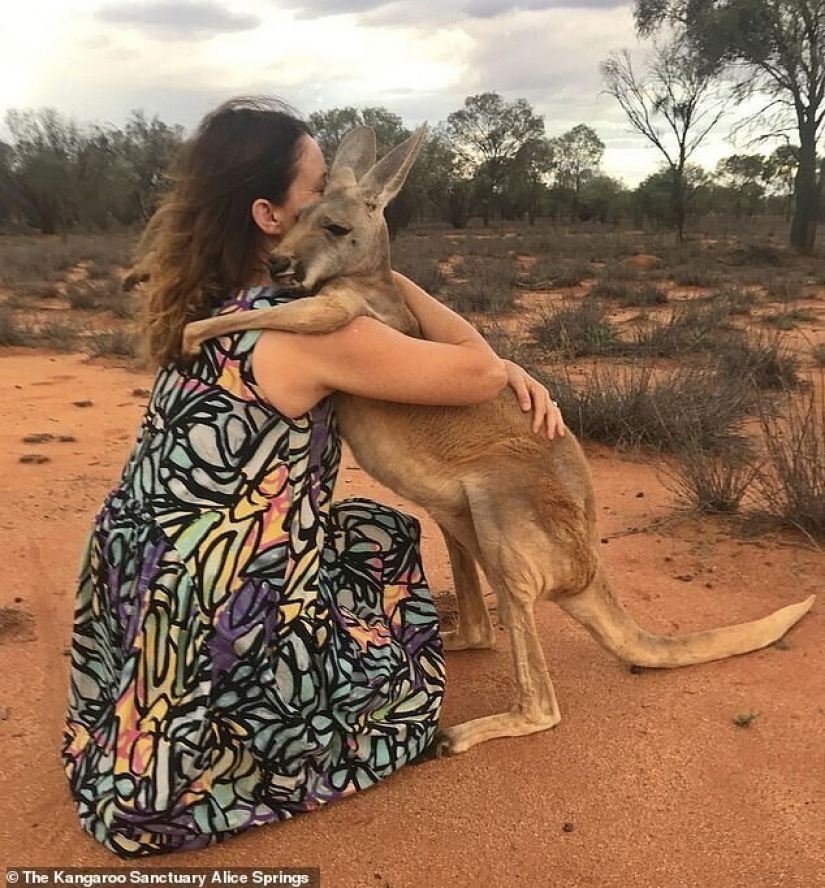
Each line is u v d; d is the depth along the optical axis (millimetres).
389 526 3473
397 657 3217
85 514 5887
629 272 23344
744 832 2930
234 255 3055
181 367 2924
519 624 3457
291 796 2977
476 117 62500
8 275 23125
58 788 3176
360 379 2941
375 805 3086
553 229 59156
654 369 9633
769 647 4059
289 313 2830
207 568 2775
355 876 2777
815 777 3180
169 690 2758
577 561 3496
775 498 5527
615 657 3783
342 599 3344
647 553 5168
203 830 2834
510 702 3752
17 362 11469
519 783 3191
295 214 3158
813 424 5742
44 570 5008
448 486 3520
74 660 3162
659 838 2912
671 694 3711
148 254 3102
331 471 3221
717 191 67312
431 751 3340
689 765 3258
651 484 6457
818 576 4801
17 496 6191
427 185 54344
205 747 2793
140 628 2748
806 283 22031
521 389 3559
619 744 3393
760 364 9516
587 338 11602
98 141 51312
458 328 3627
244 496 2842
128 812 2719
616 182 73688
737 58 32500
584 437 7484
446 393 3068
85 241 38688
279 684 2861
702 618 4391
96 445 7539
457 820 3012
